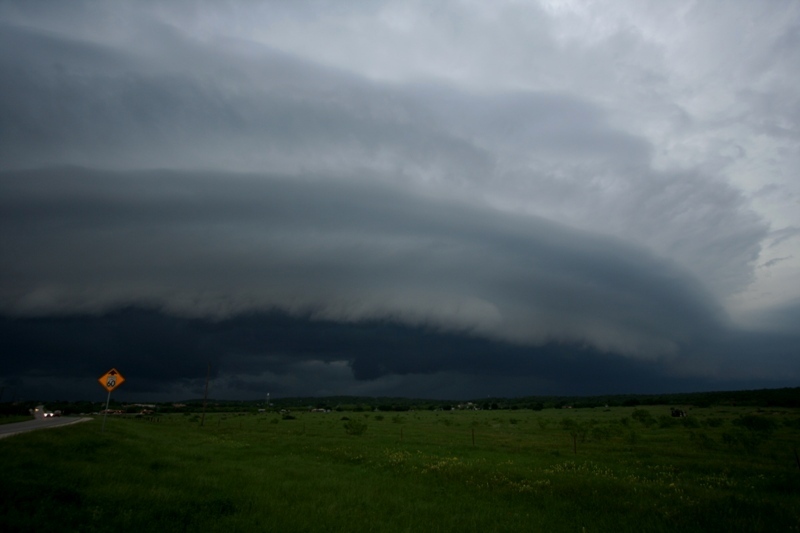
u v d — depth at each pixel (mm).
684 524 12664
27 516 9539
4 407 92688
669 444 37844
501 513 13688
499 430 58125
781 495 17609
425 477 20172
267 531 10547
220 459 23656
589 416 89500
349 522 11852
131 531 9727
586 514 13773
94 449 21156
